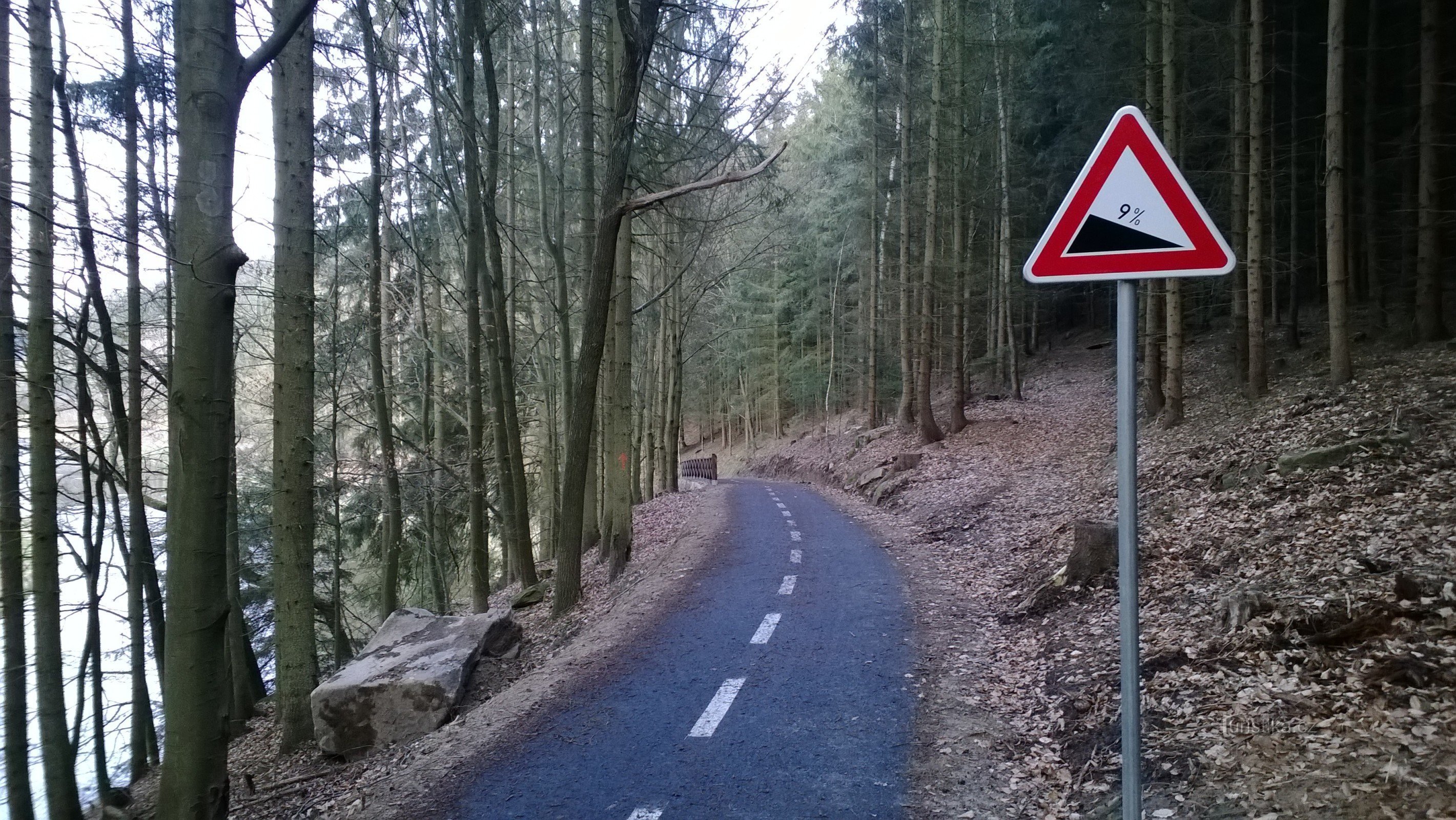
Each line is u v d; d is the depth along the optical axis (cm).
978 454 1997
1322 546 693
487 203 1318
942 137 2266
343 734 758
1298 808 366
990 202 2728
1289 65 2039
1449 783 350
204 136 369
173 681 376
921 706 596
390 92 1585
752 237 3053
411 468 1830
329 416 1891
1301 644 520
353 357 1916
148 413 1359
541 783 514
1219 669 525
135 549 1129
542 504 2416
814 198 3766
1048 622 766
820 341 4634
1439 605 499
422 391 1903
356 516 2097
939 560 1201
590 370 1091
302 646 870
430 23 1220
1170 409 1619
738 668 718
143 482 1223
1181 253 292
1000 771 482
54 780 843
